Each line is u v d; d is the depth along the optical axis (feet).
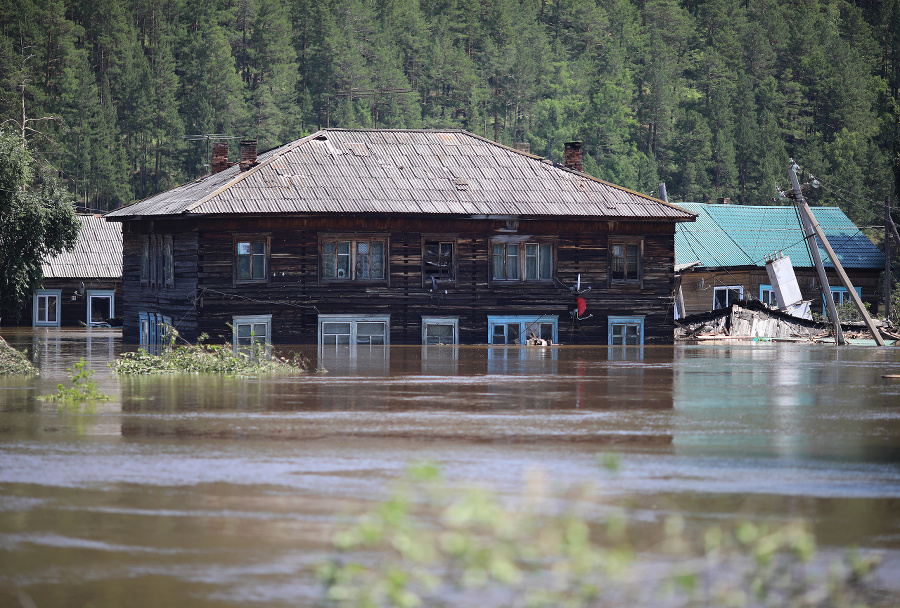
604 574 76.43
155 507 99.91
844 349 404.36
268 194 397.80
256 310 399.03
